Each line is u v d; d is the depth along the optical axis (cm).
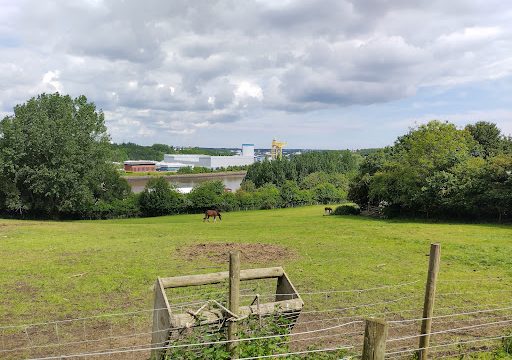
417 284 1595
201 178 16662
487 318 1190
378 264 1959
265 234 3020
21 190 5269
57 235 2927
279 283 920
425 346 842
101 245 2466
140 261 2009
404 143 5525
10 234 2909
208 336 728
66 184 5128
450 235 2872
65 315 1263
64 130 5072
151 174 17038
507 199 3694
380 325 421
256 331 767
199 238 2795
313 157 12662
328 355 784
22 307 1333
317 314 1241
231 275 693
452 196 3944
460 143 4384
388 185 4444
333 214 5394
